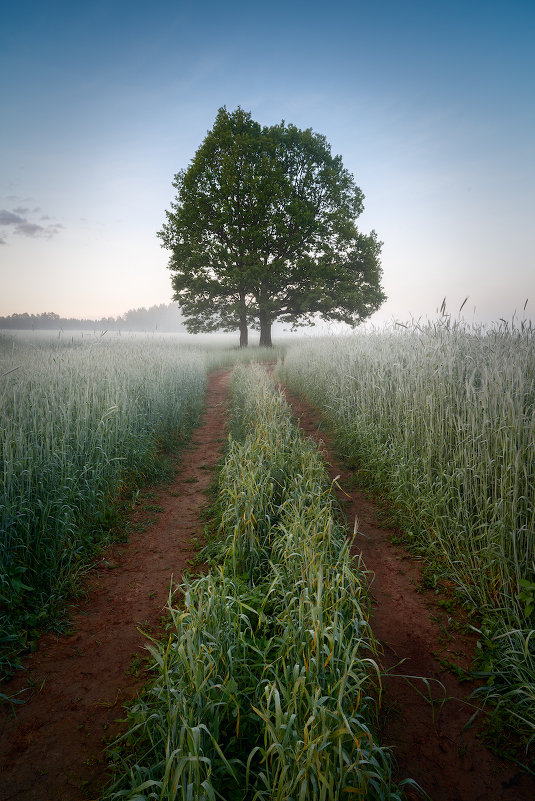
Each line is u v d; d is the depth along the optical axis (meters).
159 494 6.87
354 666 2.83
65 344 17.41
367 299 31.89
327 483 5.99
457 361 6.24
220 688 2.49
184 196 29.09
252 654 2.99
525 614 3.24
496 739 2.65
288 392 15.21
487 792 2.36
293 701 2.23
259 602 3.49
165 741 2.43
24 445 4.87
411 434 6.16
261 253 29.89
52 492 4.81
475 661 3.21
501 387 4.55
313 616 2.66
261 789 2.22
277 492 5.15
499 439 4.26
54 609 3.94
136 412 8.32
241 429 9.23
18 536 4.24
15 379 6.34
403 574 4.41
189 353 19.42
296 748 2.05
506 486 3.94
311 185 31.75
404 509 5.59
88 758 2.57
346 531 5.14
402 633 3.57
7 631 3.48
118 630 3.70
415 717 2.81
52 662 3.33
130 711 2.79
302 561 3.56
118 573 4.62
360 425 7.84
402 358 7.96
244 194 28.00
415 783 2.17
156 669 3.22
